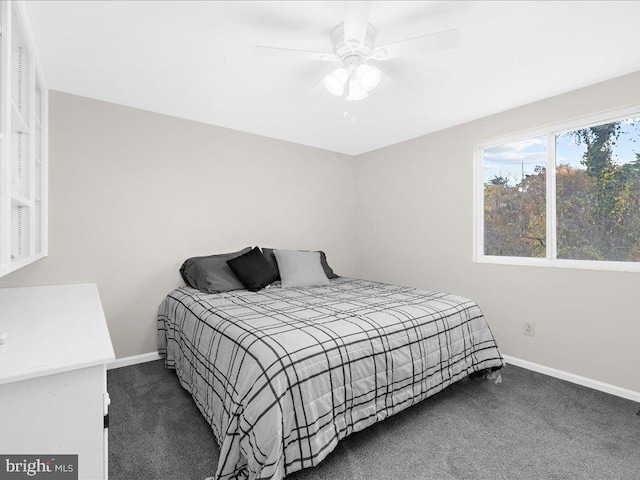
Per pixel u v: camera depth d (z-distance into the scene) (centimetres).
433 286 337
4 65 103
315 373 145
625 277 221
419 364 189
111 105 262
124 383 236
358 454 161
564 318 248
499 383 240
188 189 300
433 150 337
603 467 155
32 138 161
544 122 257
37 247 212
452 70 213
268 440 124
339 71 183
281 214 364
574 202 252
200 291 268
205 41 182
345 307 215
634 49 189
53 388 90
